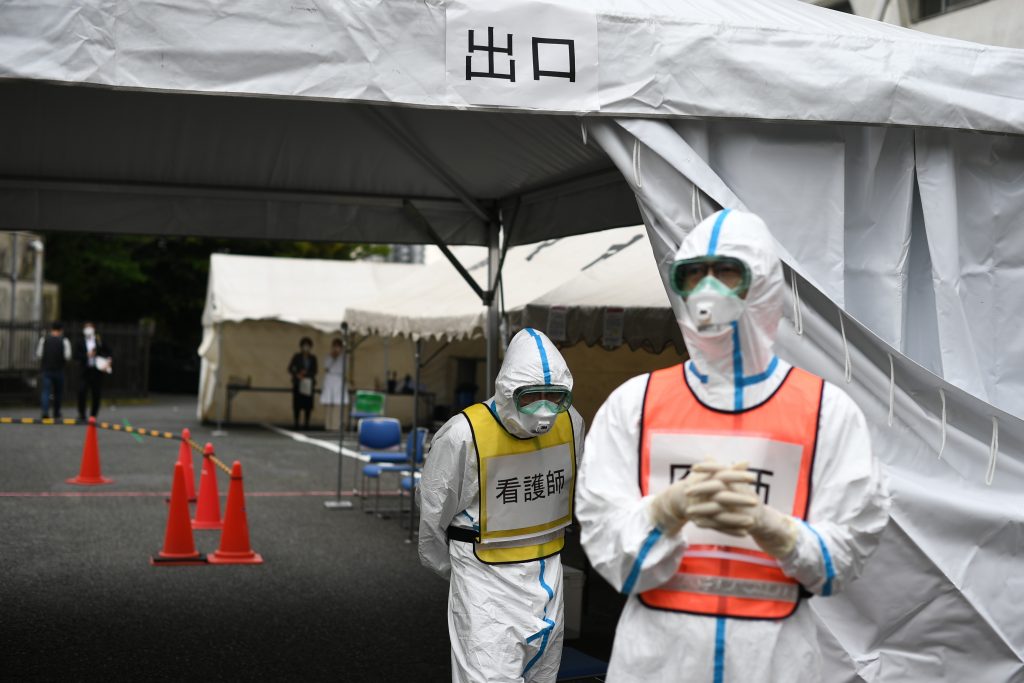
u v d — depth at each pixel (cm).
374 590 780
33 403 2647
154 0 360
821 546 239
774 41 411
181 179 757
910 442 412
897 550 401
